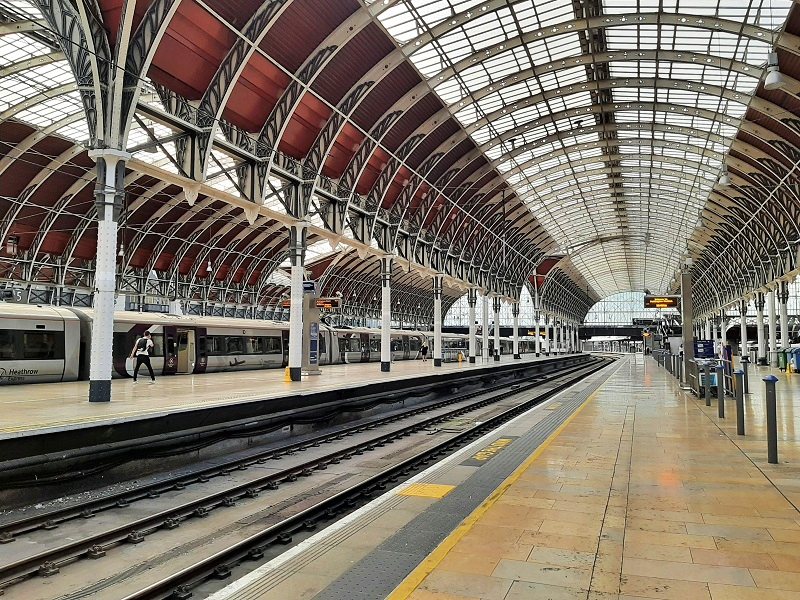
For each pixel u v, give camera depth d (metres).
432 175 39.50
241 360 35.47
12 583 7.37
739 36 28.31
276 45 22.17
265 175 23.42
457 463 11.48
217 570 7.61
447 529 7.48
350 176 30.48
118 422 12.77
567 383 41.91
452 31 27.39
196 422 15.11
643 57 30.11
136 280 46.44
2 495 10.57
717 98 35.78
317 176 26.62
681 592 5.26
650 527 7.09
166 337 29.97
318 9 21.78
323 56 23.42
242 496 11.74
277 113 23.56
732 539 6.65
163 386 21.38
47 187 36.81
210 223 47.34
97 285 15.77
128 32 15.79
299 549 6.86
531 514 7.61
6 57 26.92
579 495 8.55
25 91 29.89
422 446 18.11
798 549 6.34
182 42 19.78
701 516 7.52
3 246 36.84
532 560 6.02
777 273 49.78
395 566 6.20
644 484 9.20
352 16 22.78
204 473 13.38
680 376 33.62
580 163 48.06
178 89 21.16
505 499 8.34
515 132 39.19
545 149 45.84
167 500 11.52
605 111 37.97
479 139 40.84
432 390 32.53
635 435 14.03
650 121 41.09
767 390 10.82
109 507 10.86
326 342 45.47
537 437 13.96
